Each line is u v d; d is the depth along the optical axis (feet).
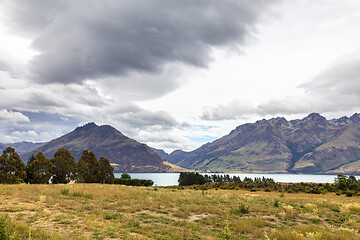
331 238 36.94
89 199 57.67
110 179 205.57
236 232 39.29
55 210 42.88
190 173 388.98
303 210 64.39
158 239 31.71
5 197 51.62
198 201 69.72
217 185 299.17
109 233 31.63
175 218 46.62
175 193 92.43
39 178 151.64
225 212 54.49
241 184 276.82
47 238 27.48
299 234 36.22
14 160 135.95
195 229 38.52
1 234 25.00
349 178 245.24
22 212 39.55
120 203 54.80
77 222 36.14
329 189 220.64
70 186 89.40
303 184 275.59
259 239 35.55
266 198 97.04
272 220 50.14
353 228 46.14
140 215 46.34
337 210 66.90
